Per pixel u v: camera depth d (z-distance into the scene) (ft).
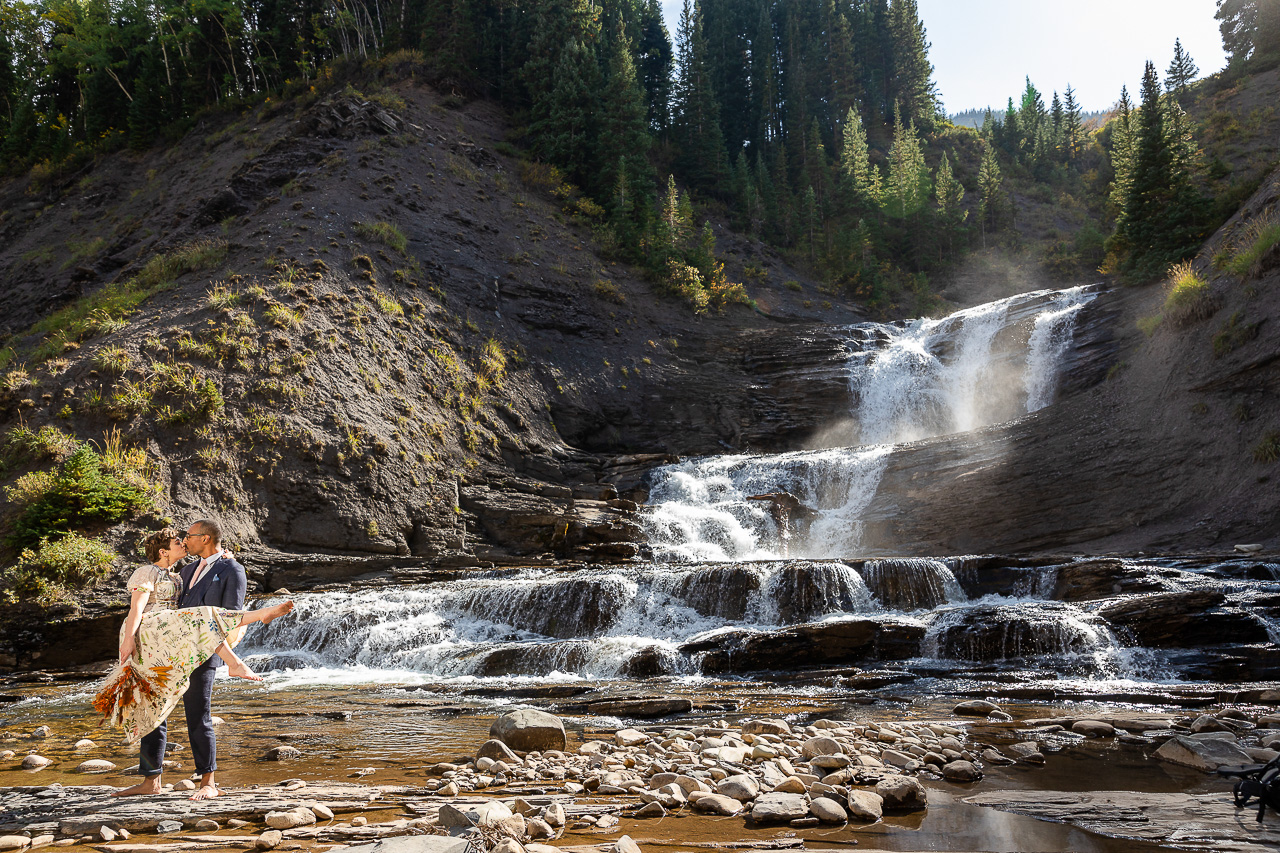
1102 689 33.81
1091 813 15.21
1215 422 71.00
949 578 54.85
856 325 145.59
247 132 170.71
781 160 231.50
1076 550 67.56
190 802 16.46
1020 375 109.91
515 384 114.52
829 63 294.87
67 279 140.05
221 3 196.44
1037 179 281.95
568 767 20.43
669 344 139.03
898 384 121.19
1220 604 41.27
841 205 226.38
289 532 78.38
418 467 90.63
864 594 55.06
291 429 83.56
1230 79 223.92
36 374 81.92
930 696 33.96
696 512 87.92
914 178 221.46
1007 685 35.81
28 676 54.29
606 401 122.72
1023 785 18.20
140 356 83.71
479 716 32.07
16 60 226.58
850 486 93.25
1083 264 201.46
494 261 135.13
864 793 16.39
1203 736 21.36
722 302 157.17
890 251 220.43
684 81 232.73
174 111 194.39
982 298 203.00
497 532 88.28
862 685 37.29
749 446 117.60
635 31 243.40
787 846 13.48
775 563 57.41
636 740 24.22
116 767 22.71
